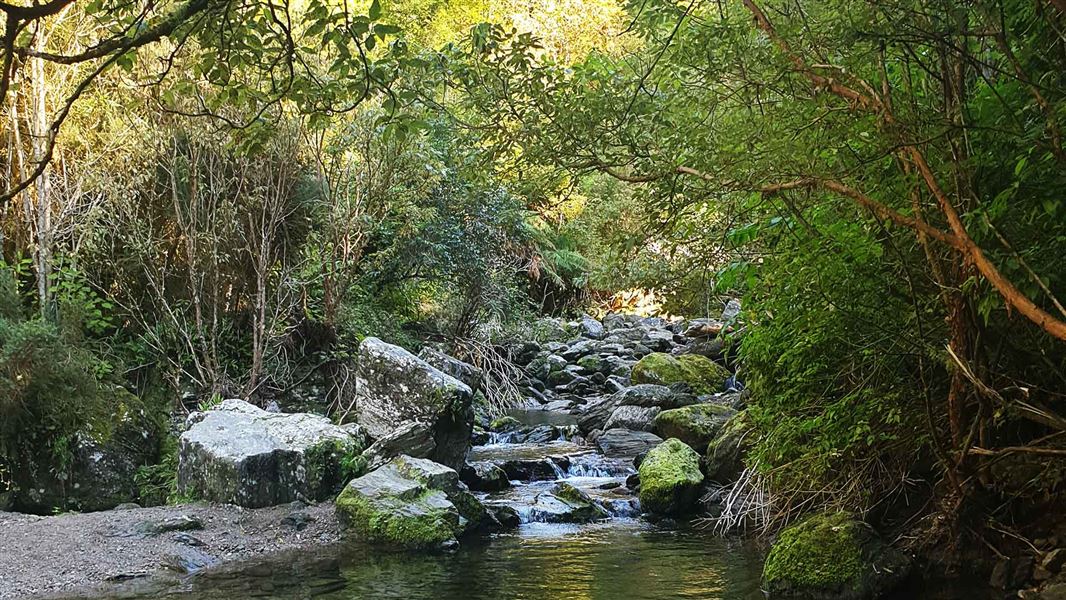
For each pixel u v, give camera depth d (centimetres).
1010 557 580
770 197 481
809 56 430
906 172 442
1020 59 409
